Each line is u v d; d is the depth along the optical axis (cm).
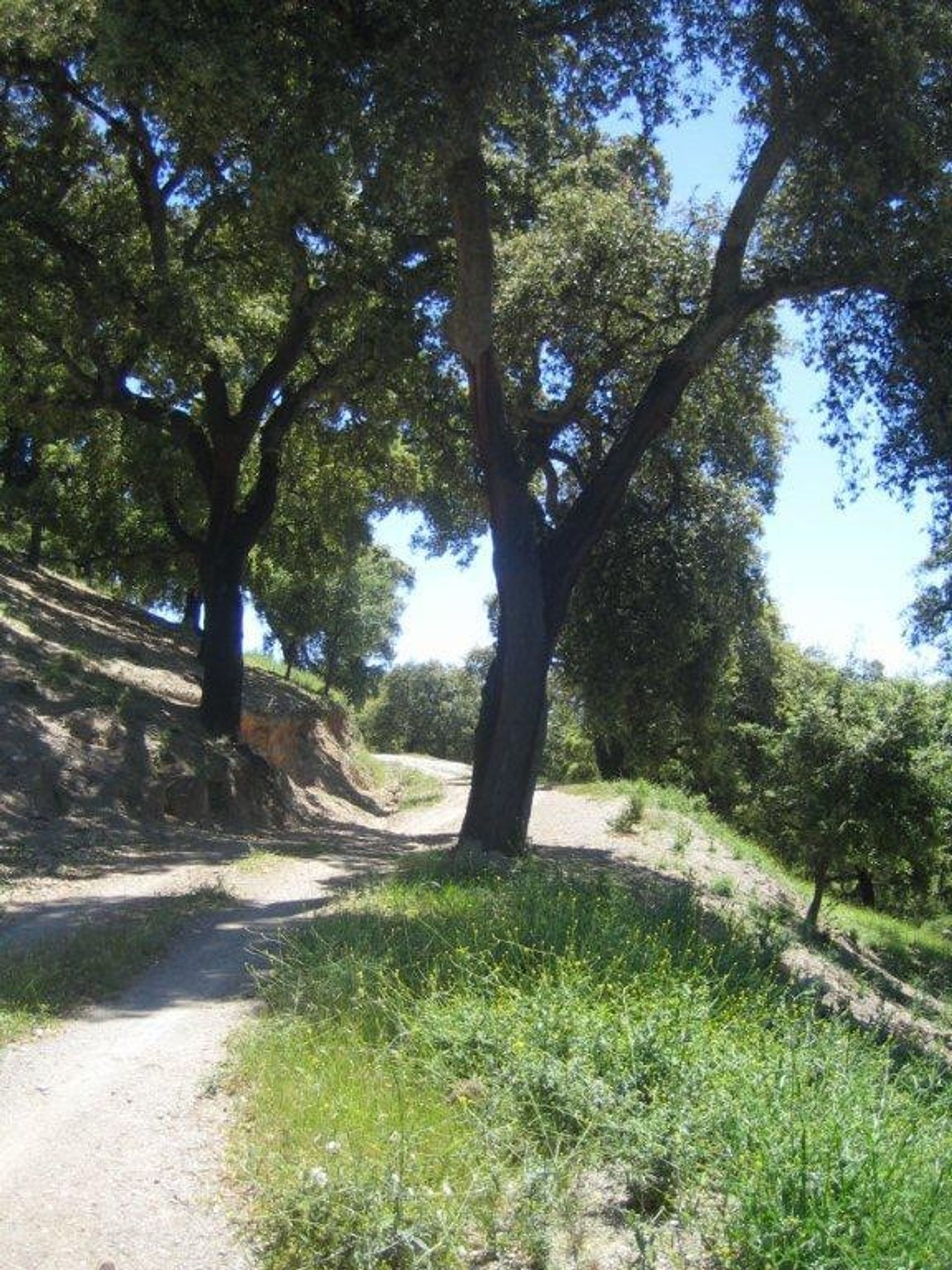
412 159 1218
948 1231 393
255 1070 579
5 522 3234
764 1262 386
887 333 1477
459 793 3538
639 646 1997
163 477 2516
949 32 1225
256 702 2741
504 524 1432
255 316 2309
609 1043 559
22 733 1675
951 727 1919
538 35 1283
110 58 1113
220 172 1828
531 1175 434
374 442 2378
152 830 1664
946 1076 662
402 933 856
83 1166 479
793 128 1291
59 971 802
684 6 1284
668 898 1026
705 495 1991
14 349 2044
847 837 1886
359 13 1198
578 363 1739
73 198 2002
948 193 1268
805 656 3819
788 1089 503
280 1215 414
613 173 1778
